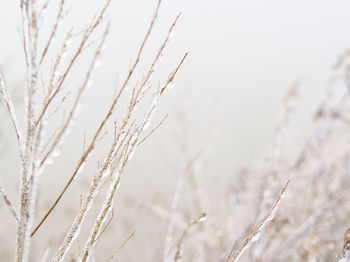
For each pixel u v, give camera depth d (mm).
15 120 1358
